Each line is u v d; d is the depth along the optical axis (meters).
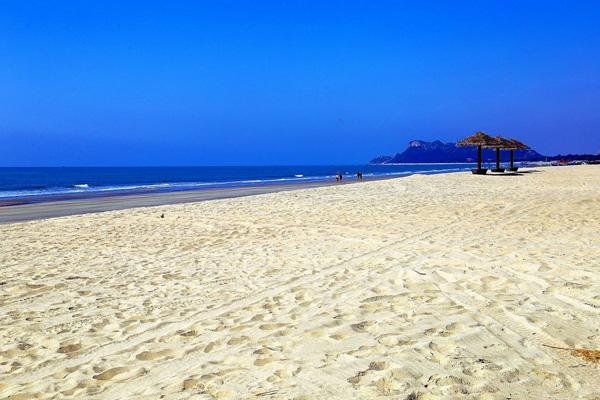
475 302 4.71
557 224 9.62
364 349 3.63
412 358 3.40
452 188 20.52
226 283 6.09
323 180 47.31
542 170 39.50
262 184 40.56
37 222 12.49
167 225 11.52
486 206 13.01
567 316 4.20
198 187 36.72
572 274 5.64
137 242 9.35
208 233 10.18
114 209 18.89
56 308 5.26
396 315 4.42
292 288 5.66
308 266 6.84
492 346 3.60
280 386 3.09
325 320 4.38
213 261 7.45
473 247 7.51
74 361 3.84
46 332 4.52
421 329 4.00
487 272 5.88
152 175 82.56
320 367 3.35
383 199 15.99
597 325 3.97
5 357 3.98
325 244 8.48
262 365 3.48
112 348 4.08
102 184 47.25
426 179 28.42
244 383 3.18
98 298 5.60
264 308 4.97
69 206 20.42
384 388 2.98
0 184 48.47
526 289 5.11
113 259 7.80
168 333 4.34
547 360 3.33
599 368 3.18
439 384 3.00
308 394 2.95
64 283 6.30
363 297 5.09
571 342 3.63
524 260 6.41
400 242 8.31
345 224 10.68
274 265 7.00
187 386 3.21
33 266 7.37
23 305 5.41
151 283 6.22
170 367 3.60
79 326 4.66
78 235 10.34
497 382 3.01
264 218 12.11
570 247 7.25
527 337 3.76
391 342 3.74
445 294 5.04
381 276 6.00
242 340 4.06
